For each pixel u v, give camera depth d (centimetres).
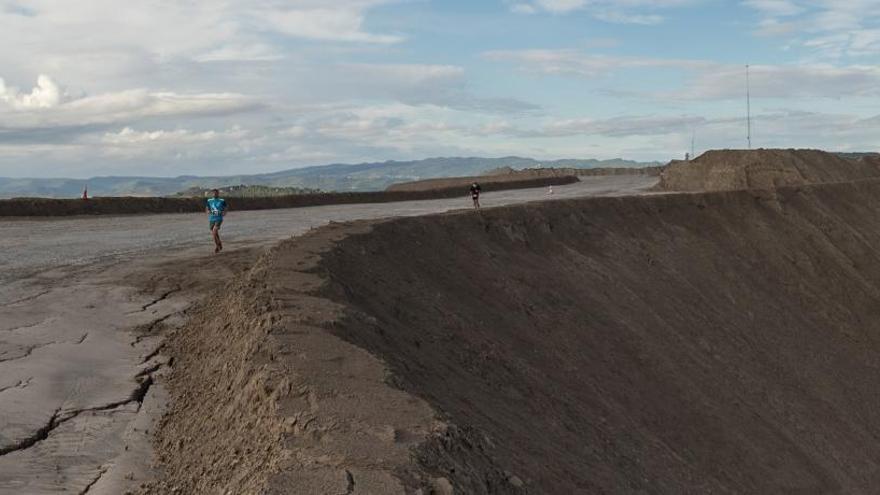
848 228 4734
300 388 618
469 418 790
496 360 1288
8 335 1051
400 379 697
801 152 6469
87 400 816
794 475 1862
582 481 862
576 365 1655
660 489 1172
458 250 2023
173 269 1602
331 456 495
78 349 1004
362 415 572
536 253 2484
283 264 1173
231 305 1022
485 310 1655
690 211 3966
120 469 655
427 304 1396
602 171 10206
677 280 3047
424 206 4012
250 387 657
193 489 568
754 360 2694
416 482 470
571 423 1200
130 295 1346
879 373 3328
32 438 704
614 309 2297
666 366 2066
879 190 5778
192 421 734
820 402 2659
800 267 3991
